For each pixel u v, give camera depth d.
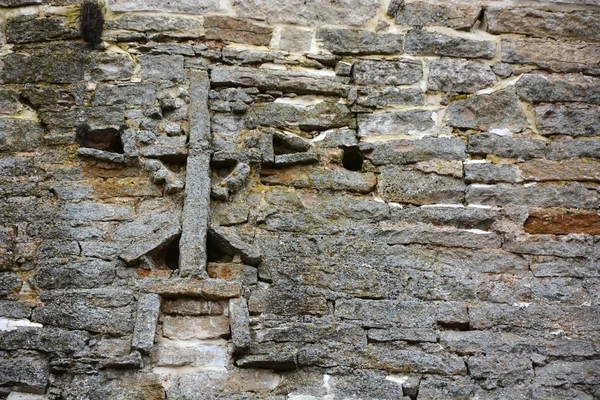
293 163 5.63
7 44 5.89
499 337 5.12
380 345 5.04
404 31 6.16
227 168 5.61
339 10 6.16
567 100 6.01
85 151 5.50
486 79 6.04
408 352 5.03
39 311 5.00
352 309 5.15
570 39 6.24
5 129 5.58
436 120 5.89
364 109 5.88
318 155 5.70
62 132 5.61
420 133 5.83
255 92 5.85
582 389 4.99
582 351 5.11
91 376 4.82
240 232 5.36
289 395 4.85
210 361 4.91
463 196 5.62
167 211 5.39
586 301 5.30
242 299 5.09
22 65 5.81
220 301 5.09
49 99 5.71
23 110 5.70
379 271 5.29
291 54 6.02
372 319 5.12
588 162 5.80
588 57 6.18
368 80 5.97
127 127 5.64
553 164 5.77
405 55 6.09
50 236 5.24
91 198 5.39
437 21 6.20
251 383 4.87
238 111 5.77
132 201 5.41
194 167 5.48
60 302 5.03
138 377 4.83
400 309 5.17
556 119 5.93
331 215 5.47
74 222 5.29
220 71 5.89
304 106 5.86
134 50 5.91
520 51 6.14
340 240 5.38
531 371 5.02
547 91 6.02
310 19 6.12
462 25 6.19
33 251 5.19
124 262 5.17
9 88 5.73
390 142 5.77
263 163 5.61
